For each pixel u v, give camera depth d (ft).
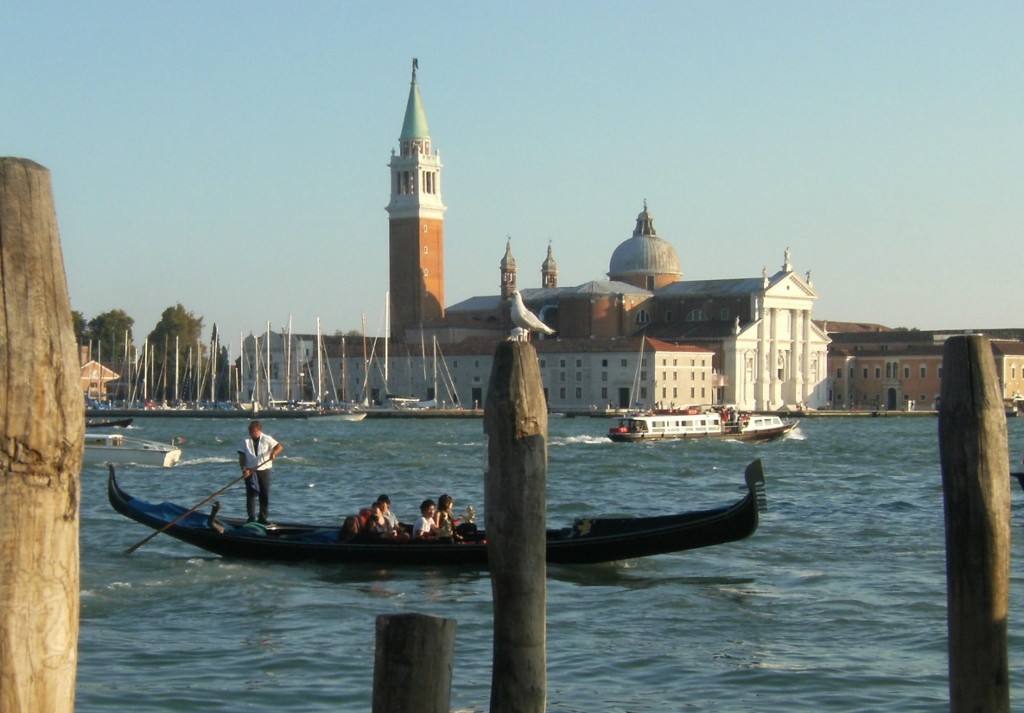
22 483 23.30
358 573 119.24
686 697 76.48
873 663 84.89
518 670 44.96
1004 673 46.75
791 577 120.06
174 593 108.78
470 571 119.75
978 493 46.47
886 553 137.39
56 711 23.67
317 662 84.17
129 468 275.59
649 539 116.78
